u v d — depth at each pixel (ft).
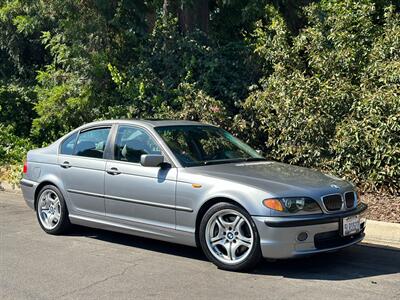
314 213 18.93
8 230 26.32
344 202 19.88
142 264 20.65
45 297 17.04
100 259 21.35
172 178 20.86
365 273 19.67
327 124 33.32
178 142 22.39
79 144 24.98
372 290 17.75
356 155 32.04
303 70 36.32
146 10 44.01
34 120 44.57
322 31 36.29
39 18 45.37
